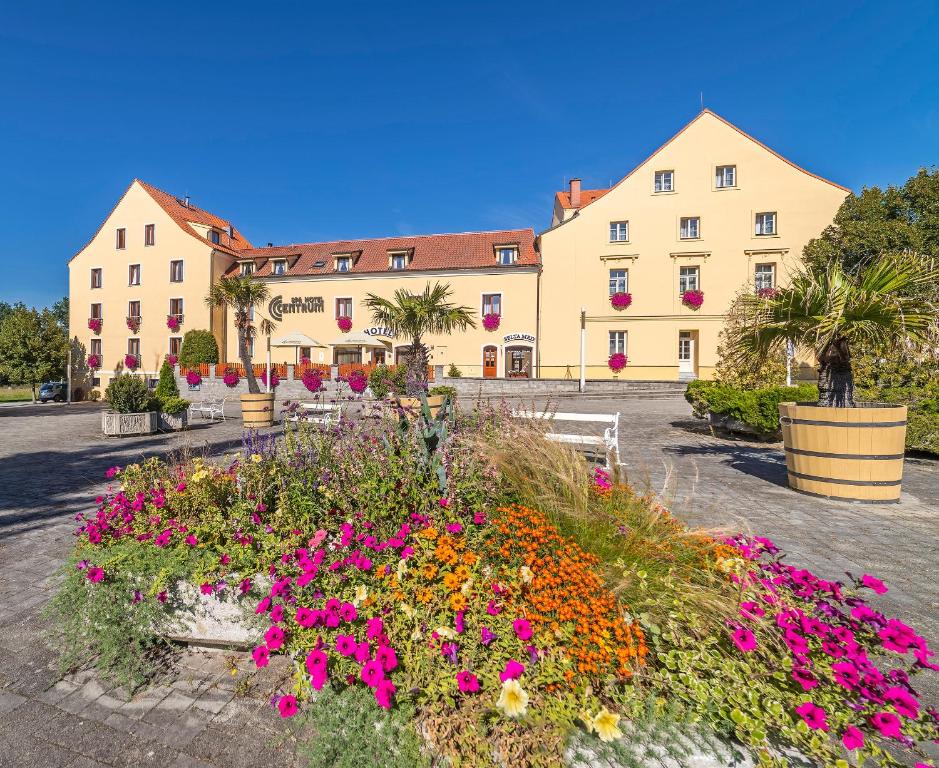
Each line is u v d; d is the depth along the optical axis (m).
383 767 1.59
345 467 2.94
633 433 10.45
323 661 1.72
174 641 2.48
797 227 23.89
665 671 1.80
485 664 1.77
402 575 2.10
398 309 12.05
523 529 2.31
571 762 1.62
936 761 1.68
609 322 26.17
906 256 5.02
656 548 2.38
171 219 32.06
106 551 2.61
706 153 25.02
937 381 7.39
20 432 12.55
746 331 6.19
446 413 3.46
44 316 34.50
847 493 5.12
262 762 1.76
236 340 31.59
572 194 31.77
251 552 2.40
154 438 10.95
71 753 1.82
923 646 1.72
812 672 1.66
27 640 2.61
